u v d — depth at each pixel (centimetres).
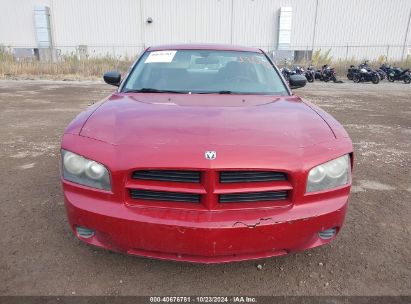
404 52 2981
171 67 334
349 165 217
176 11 2945
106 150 199
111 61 2408
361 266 238
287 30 2911
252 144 199
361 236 277
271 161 192
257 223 188
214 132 207
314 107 277
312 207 200
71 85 1464
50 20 2983
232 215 189
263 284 218
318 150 205
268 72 339
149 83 313
